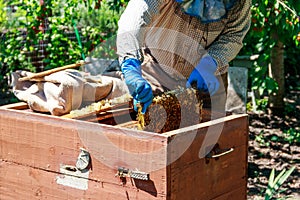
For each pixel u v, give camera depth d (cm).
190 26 254
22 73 271
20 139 254
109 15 570
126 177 224
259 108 605
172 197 217
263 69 550
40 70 582
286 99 662
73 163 238
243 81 511
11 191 261
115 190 228
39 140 247
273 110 589
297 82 741
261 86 553
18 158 256
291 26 436
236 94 514
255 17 444
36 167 250
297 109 612
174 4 247
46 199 250
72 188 240
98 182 232
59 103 251
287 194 398
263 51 561
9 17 614
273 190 299
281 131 542
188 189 225
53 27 508
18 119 253
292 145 505
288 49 742
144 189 220
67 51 529
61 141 240
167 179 213
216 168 240
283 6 425
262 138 519
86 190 236
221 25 259
